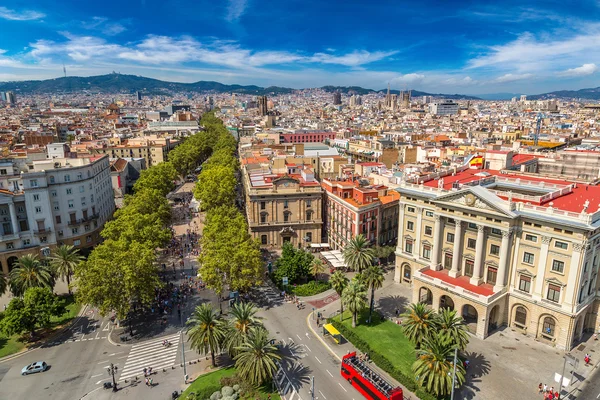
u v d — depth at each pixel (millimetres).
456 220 92188
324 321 94000
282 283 109125
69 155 156875
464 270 94438
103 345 86750
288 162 183125
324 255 119812
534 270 82500
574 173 144875
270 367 68125
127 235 110688
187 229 163750
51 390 72500
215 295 107438
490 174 116875
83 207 133250
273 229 138875
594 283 82688
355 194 125625
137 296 94188
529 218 80438
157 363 80062
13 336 90062
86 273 86438
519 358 78000
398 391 65375
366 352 80938
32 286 94688
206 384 72438
